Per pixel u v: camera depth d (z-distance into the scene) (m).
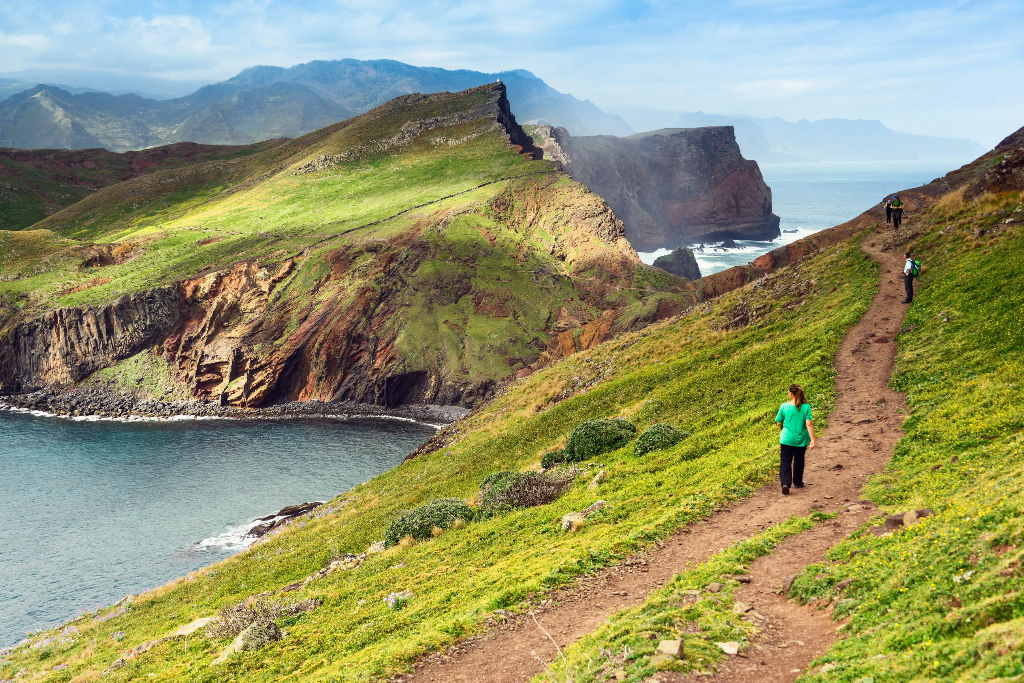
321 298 156.50
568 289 163.12
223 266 165.12
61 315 149.50
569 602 16.72
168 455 103.50
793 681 9.89
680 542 18.61
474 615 16.91
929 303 33.06
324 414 134.12
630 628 12.96
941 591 10.27
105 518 77.38
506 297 155.00
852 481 19.23
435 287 154.12
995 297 28.48
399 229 179.12
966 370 23.88
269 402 142.25
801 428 19.39
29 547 69.44
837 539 15.45
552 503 29.67
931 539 12.41
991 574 9.78
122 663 25.12
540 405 59.81
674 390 41.25
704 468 25.03
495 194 196.12
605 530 21.86
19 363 150.12
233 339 147.12
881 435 22.31
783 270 57.12
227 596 36.59
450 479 48.91
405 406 137.62
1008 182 43.81
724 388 37.09
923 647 8.92
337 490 86.12
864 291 39.94
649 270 174.25
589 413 47.66
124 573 63.06
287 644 20.83
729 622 12.17
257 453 104.19
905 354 28.81
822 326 38.22
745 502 20.14
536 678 12.59
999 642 7.89
